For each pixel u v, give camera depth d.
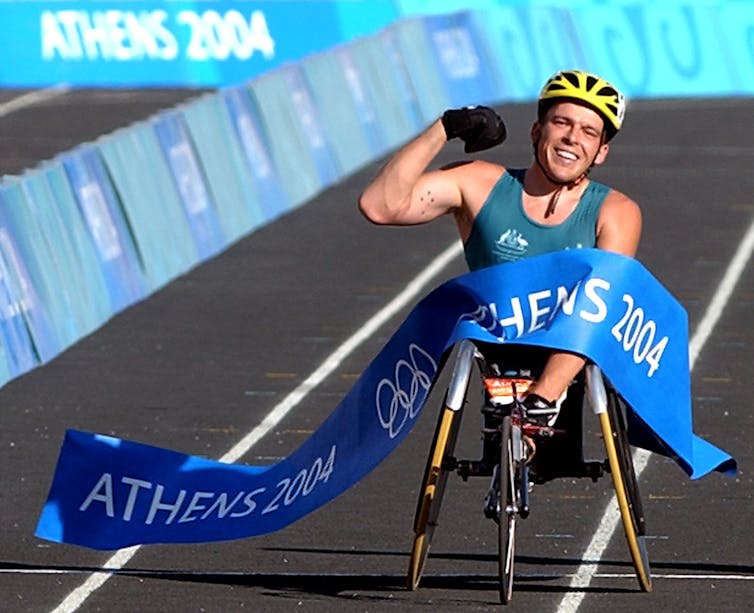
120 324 33.56
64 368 30.08
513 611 16.86
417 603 17.19
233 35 71.44
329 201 47.69
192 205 39.88
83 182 34.00
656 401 17.11
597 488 22.25
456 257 40.12
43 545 19.77
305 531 20.33
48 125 61.31
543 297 16.91
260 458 24.17
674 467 23.31
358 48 54.53
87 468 19.09
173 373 29.59
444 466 17.19
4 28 72.88
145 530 18.77
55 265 31.88
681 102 68.75
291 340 32.06
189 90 70.94
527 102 67.06
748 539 19.92
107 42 72.38
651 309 17.09
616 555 19.23
